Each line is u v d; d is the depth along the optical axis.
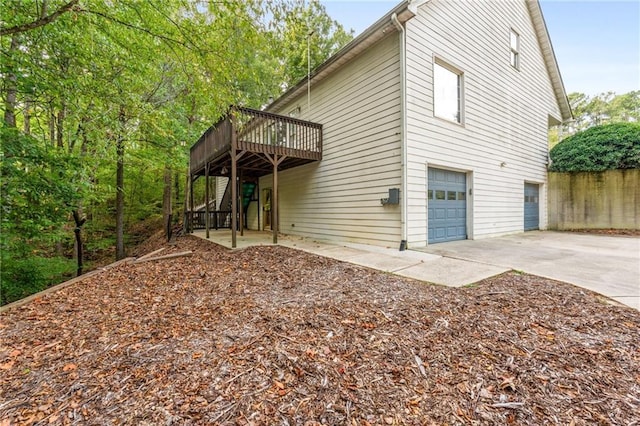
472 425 1.41
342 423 1.44
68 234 8.02
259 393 1.66
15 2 4.30
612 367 1.83
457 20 7.11
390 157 6.34
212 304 3.16
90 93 5.60
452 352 2.04
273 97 13.81
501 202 8.63
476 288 3.44
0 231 4.80
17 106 5.96
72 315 2.98
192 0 4.12
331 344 2.16
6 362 2.10
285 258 5.46
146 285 3.97
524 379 1.73
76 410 1.58
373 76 6.74
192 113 11.04
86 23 4.65
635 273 4.01
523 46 9.54
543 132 10.73
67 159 5.52
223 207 14.84
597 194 9.84
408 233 6.11
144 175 13.42
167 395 1.67
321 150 8.52
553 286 3.44
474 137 7.63
